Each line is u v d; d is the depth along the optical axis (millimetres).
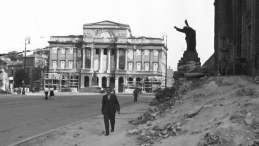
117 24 114938
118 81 113938
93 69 115312
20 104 30781
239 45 23062
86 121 16297
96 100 43000
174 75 26094
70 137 11461
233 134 7867
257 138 7398
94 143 10461
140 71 113500
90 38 115000
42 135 11734
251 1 19875
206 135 8359
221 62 19219
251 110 8578
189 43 27516
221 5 24438
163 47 114625
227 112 9336
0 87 64188
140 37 114375
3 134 12211
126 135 11734
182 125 10188
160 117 13070
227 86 12695
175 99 15211
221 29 24219
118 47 113812
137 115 19625
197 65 25266
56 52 116000
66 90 102750
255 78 12953
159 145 9219
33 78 122062
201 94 13109
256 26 18422
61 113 21859
